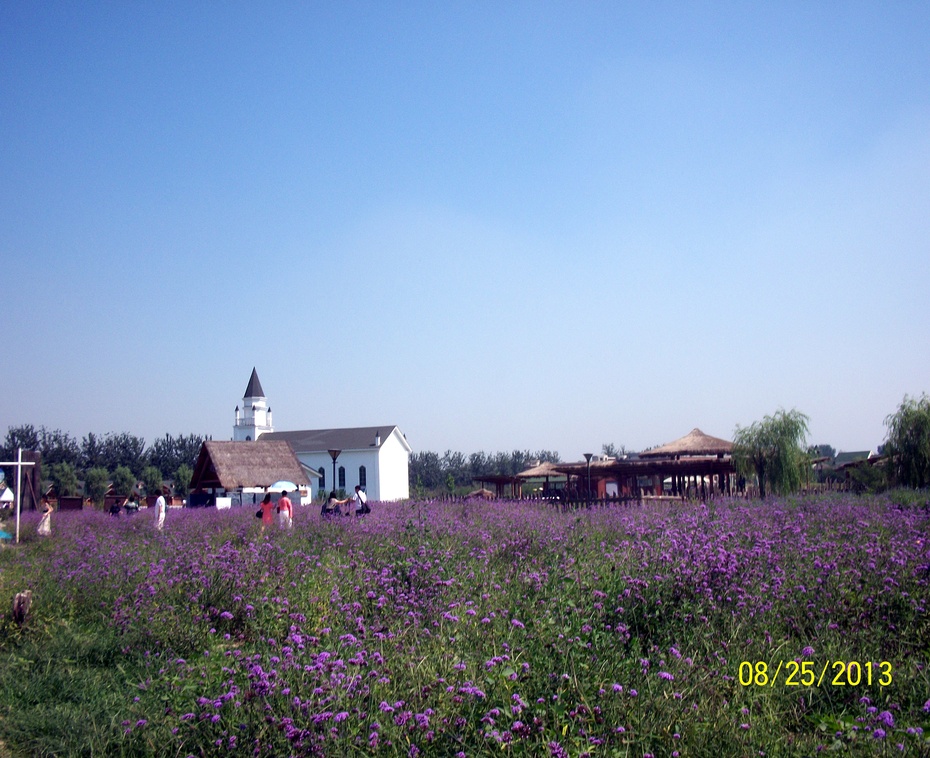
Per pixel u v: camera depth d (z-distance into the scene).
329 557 10.27
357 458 75.19
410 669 5.66
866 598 7.19
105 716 5.91
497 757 4.68
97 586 10.05
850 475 33.44
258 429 90.62
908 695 5.54
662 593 7.38
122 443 95.06
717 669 5.81
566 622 6.71
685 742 4.77
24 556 14.95
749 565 8.26
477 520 15.85
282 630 7.34
